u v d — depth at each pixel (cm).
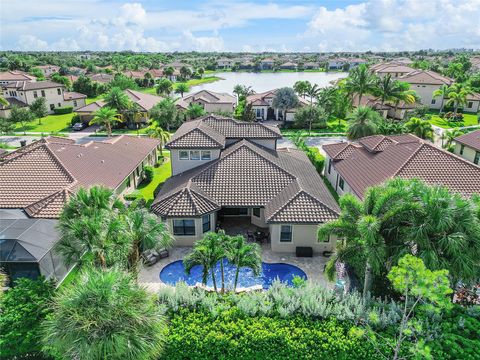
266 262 2352
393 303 1534
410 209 1503
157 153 4612
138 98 7306
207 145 3012
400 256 1503
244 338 1395
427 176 2631
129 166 3294
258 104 7519
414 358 1267
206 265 1748
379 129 4722
